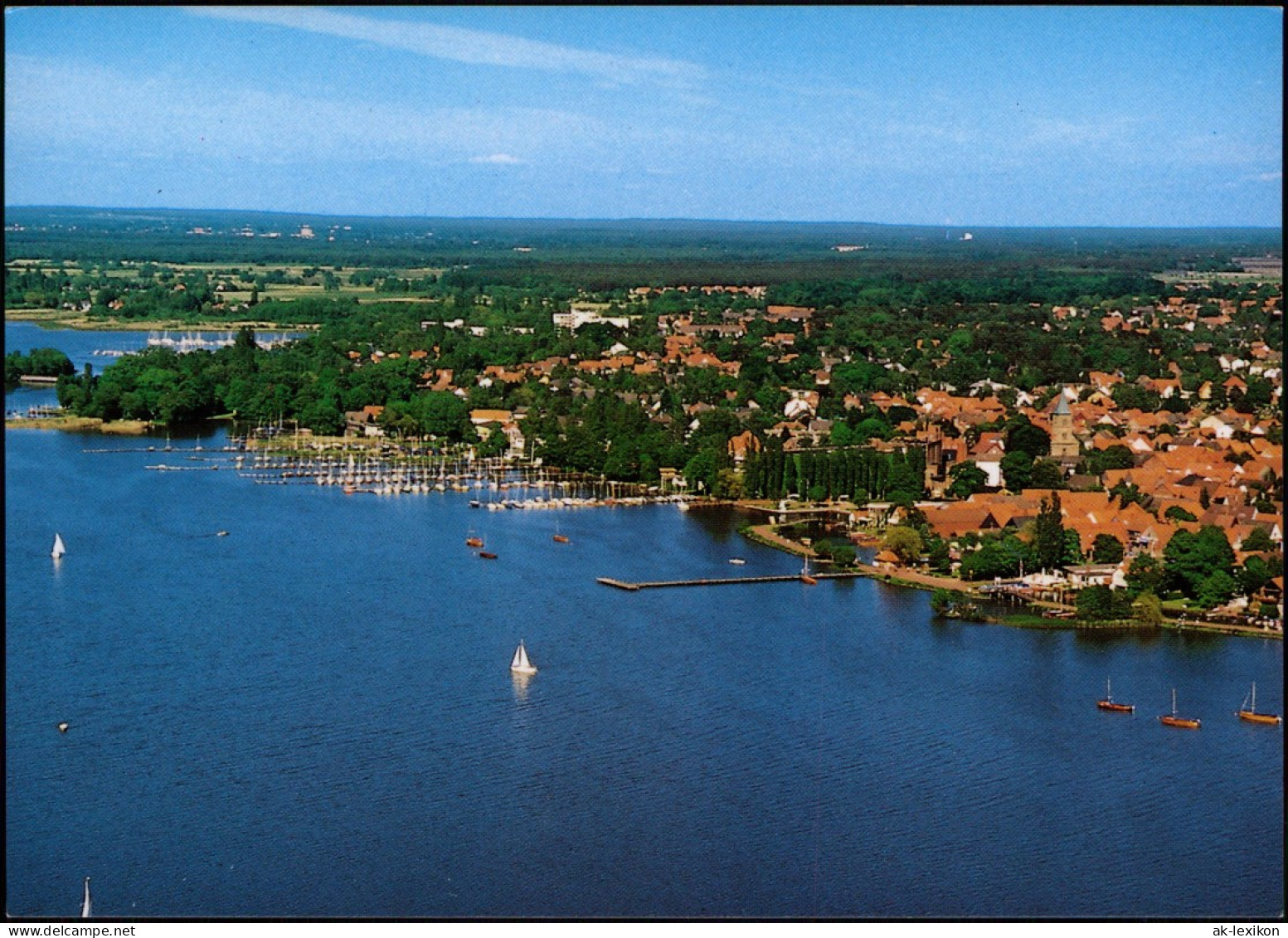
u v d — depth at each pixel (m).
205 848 178.25
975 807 192.50
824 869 175.12
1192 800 196.00
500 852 178.00
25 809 188.25
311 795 192.00
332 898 167.62
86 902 165.88
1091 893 172.00
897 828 185.88
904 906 168.50
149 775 197.62
